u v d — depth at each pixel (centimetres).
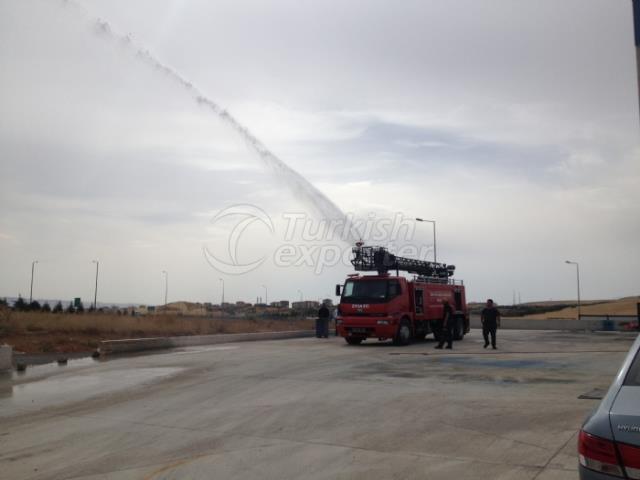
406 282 2570
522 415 965
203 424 967
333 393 1219
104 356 2130
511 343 2609
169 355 2128
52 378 1548
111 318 3244
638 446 402
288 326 4322
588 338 3002
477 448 780
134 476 705
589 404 1041
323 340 3036
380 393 1203
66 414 1091
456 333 2892
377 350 2266
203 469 723
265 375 1521
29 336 2577
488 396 1143
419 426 910
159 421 1001
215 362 1855
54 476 714
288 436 872
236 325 3866
